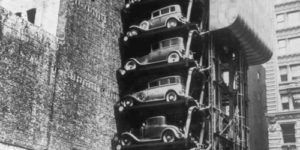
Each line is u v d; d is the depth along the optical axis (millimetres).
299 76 52125
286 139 50531
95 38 33625
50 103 28422
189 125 30281
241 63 39562
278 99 52344
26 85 26984
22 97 26578
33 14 32781
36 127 27109
